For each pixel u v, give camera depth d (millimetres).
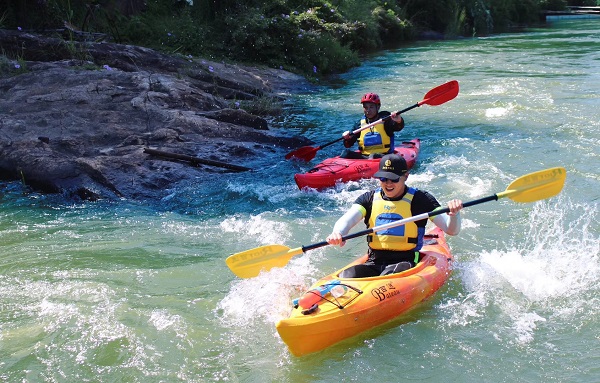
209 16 17641
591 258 5566
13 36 12148
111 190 7805
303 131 11141
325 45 18062
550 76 15141
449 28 28469
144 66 13078
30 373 4129
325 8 20188
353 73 17969
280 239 6309
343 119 12039
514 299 4902
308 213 7066
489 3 32344
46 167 7949
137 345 4422
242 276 4953
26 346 4418
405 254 4941
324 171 7848
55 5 13844
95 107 9906
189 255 5992
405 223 4793
